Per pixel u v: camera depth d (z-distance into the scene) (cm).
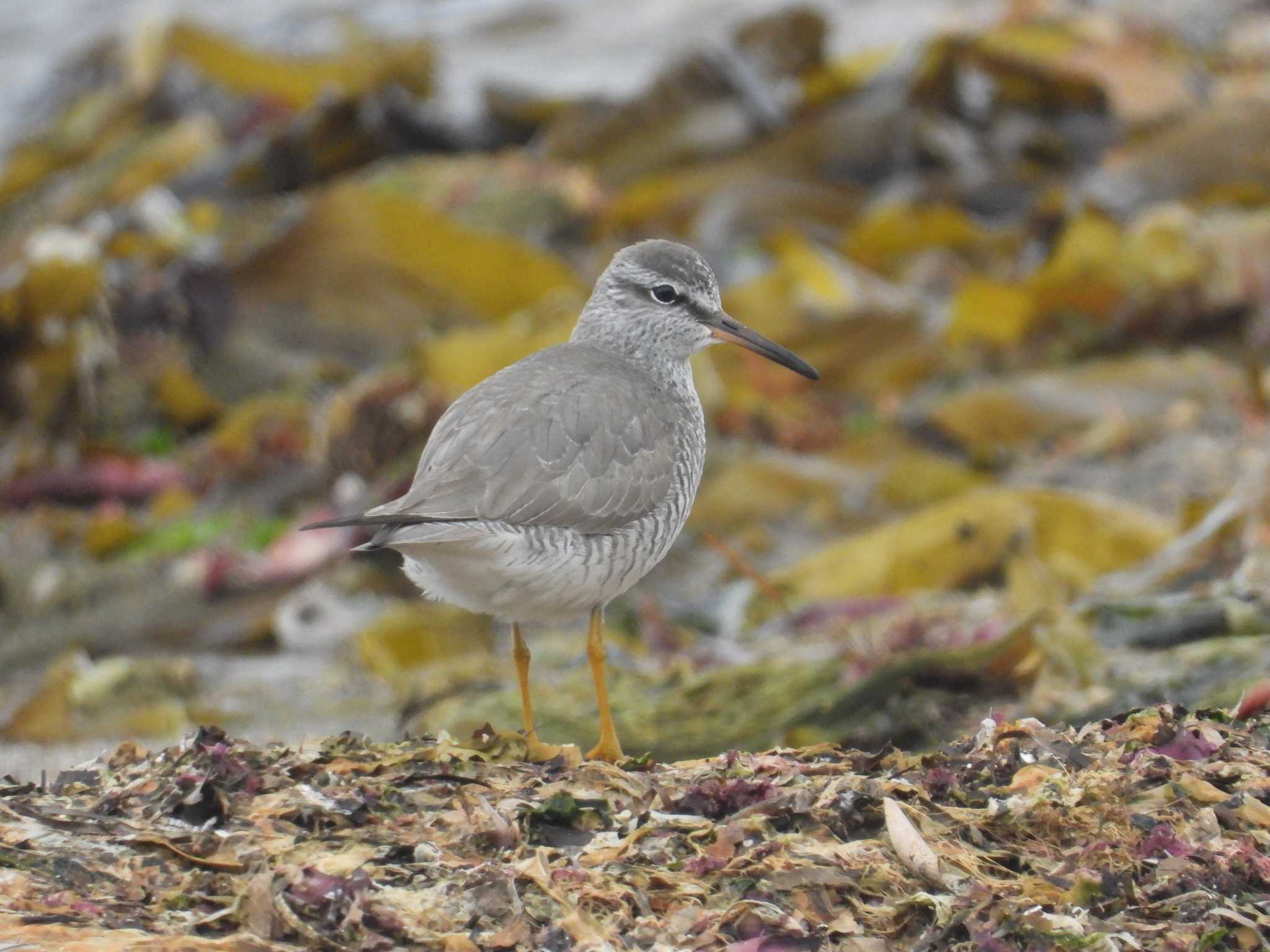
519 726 948
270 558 1391
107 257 1894
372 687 1187
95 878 579
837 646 1060
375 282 1797
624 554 815
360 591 1380
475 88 2605
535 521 788
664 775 683
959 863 593
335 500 1472
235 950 530
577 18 3089
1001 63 2183
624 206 2062
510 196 2064
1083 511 1315
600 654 813
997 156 2156
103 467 1644
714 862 595
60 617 1375
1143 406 1617
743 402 1644
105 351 1733
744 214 2059
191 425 1730
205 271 1783
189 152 2208
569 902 564
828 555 1323
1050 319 1755
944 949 552
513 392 825
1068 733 702
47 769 1038
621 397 841
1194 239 1769
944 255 1973
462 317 1798
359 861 590
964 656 927
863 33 2870
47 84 2755
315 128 2197
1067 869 593
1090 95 2177
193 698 1184
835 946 554
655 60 2877
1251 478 1299
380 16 3120
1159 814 620
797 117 2169
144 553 1455
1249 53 2452
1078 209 1934
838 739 902
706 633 1278
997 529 1291
